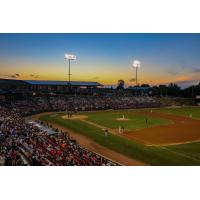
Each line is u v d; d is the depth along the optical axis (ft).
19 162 64.90
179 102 305.94
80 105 254.47
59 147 89.86
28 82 252.83
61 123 161.89
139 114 211.41
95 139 117.19
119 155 93.30
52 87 270.05
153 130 138.00
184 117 193.06
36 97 248.93
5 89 234.38
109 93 308.40
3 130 99.55
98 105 263.29
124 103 280.92
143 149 100.53
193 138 119.24
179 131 135.64
